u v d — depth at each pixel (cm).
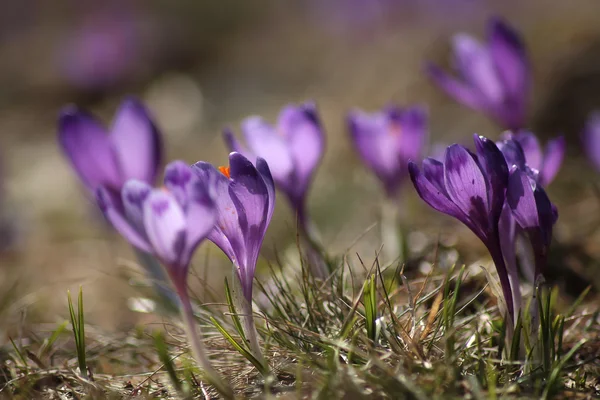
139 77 353
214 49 386
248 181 101
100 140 112
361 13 325
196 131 275
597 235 121
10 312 118
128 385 106
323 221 162
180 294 100
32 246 165
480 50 119
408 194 143
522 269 114
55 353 111
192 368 104
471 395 101
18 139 291
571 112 176
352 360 104
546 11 238
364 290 104
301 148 112
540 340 103
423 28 278
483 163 102
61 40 417
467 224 103
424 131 119
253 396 103
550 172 107
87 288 134
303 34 371
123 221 100
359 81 250
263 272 125
